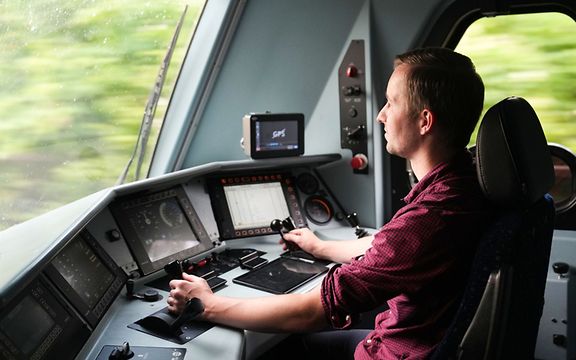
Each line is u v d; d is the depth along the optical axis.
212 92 3.41
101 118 3.08
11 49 2.62
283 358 2.87
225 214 2.99
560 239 2.88
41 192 2.76
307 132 3.46
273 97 3.50
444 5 3.00
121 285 2.31
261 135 3.12
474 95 1.85
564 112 2.89
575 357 2.88
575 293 2.87
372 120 3.25
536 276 1.79
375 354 2.05
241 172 3.17
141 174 3.32
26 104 2.70
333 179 3.40
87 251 2.20
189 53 3.34
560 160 2.90
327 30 3.28
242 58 3.39
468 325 1.66
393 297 1.84
